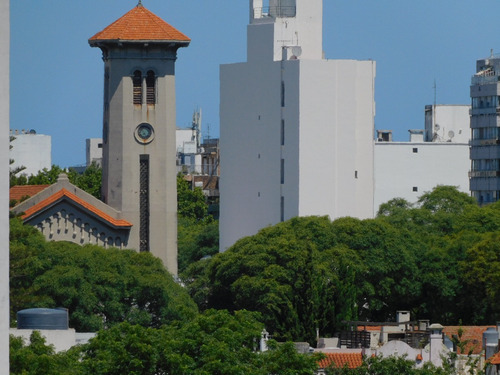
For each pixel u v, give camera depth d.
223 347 186.25
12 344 167.25
